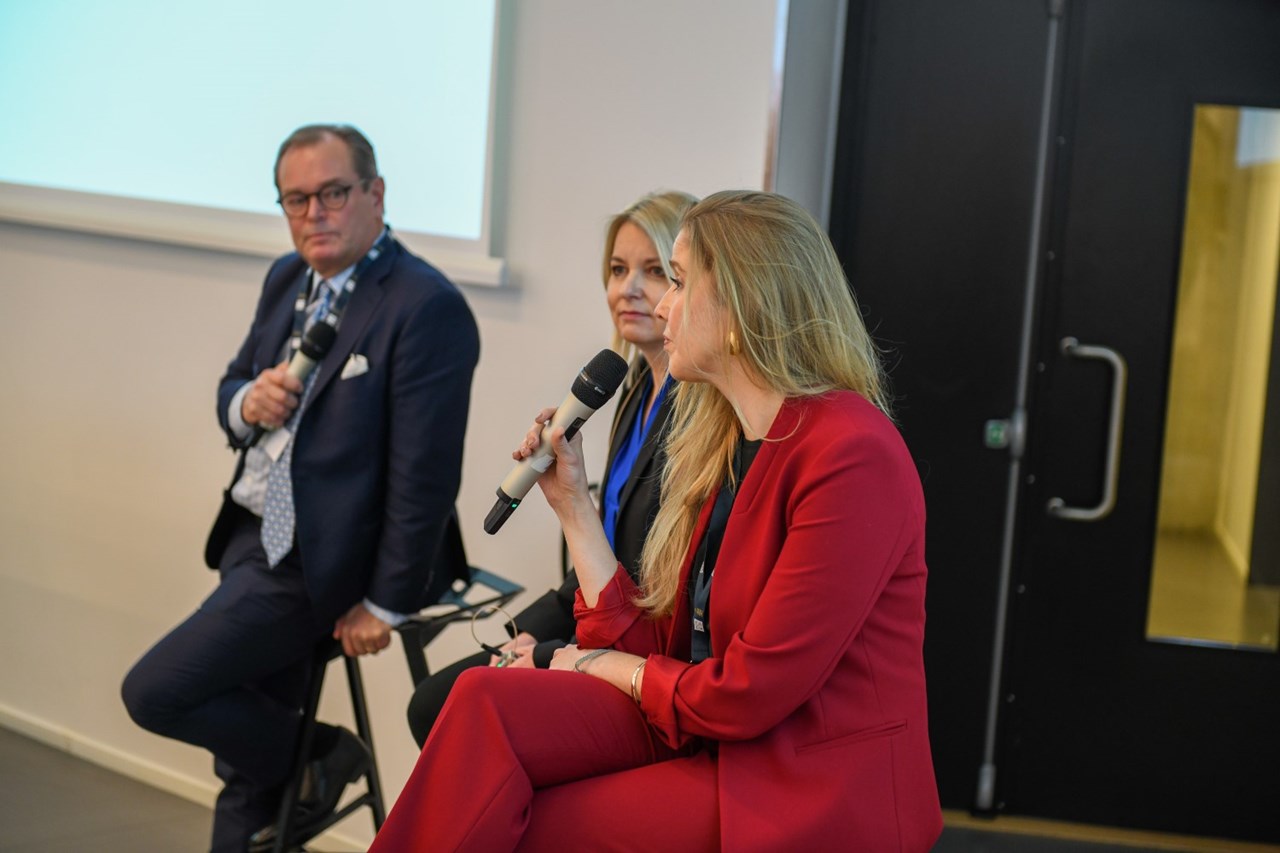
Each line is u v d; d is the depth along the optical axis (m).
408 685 3.16
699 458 1.84
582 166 2.93
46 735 3.73
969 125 3.14
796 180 2.92
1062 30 3.09
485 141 3.01
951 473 3.27
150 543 3.51
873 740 1.62
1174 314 3.15
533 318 3.01
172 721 2.47
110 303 3.53
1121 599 3.25
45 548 3.70
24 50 3.71
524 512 3.05
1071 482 3.24
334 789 2.69
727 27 2.74
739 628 1.67
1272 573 3.19
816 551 1.56
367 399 2.50
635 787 1.67
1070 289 3.17
